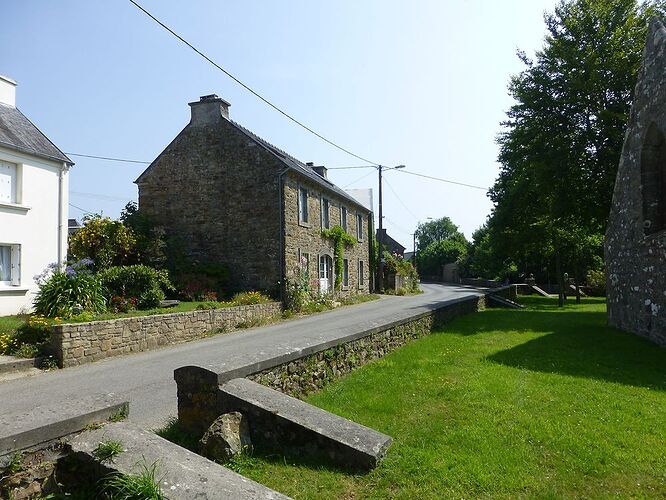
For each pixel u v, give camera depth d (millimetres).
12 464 3066
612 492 3781
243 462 4148
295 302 19328
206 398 4789
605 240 14781
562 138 19969
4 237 13672
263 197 20266
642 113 11430
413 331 11242
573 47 20219
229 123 21000
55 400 6691
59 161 15469
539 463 4258
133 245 18609
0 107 15469
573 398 6172
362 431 4434
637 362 8523
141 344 11164
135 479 3109
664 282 10109
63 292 11492
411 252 92875
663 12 20062
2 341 9555
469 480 3914
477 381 6953
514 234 29906
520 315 18219
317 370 6574
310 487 3824
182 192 21297
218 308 14398
